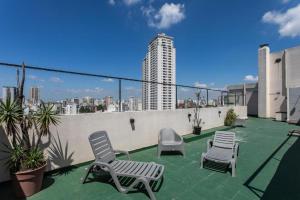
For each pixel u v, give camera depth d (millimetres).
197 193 2945
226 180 3438
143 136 5578
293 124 11391
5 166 3104
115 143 4859
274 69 14727
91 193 2910
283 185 3199
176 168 4070
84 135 4215
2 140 3059
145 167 3227
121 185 3158
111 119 4762
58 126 3779
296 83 13305
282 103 14195
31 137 3359
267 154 5113
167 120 6449
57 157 3768
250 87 16859
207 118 8898
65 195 2840
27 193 2756
